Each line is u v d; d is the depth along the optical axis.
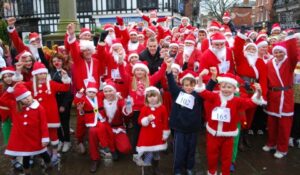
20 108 4.37
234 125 4.27
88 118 5.01
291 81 5.21
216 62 5.18
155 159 4.65
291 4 32.28
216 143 4.32
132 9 25.78
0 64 6.54
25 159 4.51
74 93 5.61
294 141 5.82
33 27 25.61
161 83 5.83
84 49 5.50
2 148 5.84
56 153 5.05
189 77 4.44
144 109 4.65
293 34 5.07
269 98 5.32
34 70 4.89
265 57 6.10
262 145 5.80
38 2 25.33
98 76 5.82
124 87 5.71
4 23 11.17
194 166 4.97
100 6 26.12
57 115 5.00
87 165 5.03
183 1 31.88
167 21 11.34
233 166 4.75
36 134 4.43
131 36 7.44
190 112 4.39
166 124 4.61
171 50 6.78
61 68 5.46
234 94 4.68
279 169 4.85
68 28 5.45
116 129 5.28
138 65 5.08
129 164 5.06
